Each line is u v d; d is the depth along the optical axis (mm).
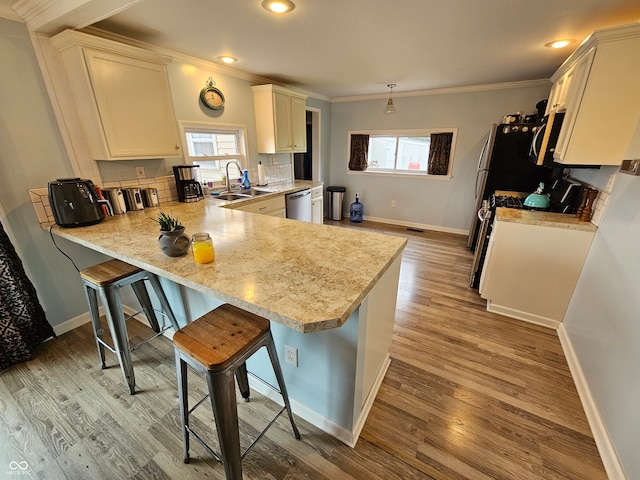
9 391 1684
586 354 1734
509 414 1554
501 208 2551
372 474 1270
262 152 3695
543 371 1859
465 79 3656
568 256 2105
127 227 1845
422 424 1494
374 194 5457
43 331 2047
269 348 1216
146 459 1326
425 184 4930
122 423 1493
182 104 2725
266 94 3410
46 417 1523
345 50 2506
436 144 4629
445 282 3086
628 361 1310
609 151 1766
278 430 1460
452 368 1880
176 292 1887
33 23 1723
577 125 1811
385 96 4789
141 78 2080
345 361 1263
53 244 2068
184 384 1181
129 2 1438
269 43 2330
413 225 5227
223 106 3115
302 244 1501
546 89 3744
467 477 1259
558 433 1454
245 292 1010
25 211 1901
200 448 1370
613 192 1807
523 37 2199
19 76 1768
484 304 2648
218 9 1738
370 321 1318
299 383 1471
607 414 1380
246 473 1271
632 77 1631
